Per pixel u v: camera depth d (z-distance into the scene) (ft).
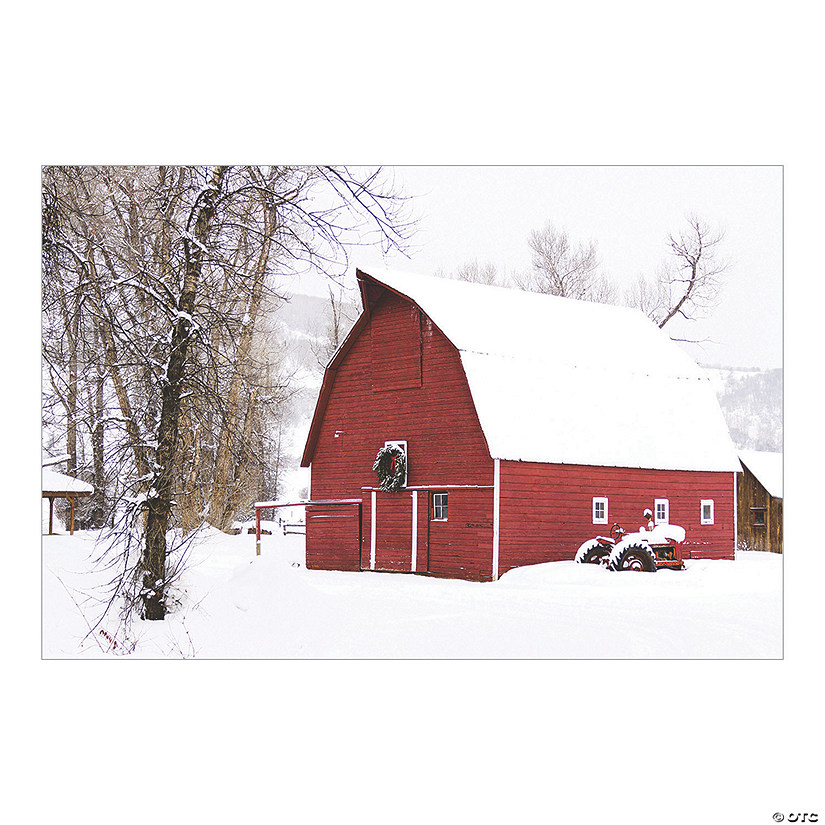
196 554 118.93
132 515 60.80
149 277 61.41
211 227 61.77
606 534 101.50
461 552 96.68
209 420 71.36
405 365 104.83
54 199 63.82
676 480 108.06
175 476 62.90
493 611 70.23
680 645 59.41
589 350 111.96
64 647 56.90
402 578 96.89
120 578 60.70
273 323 129.18
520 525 95.30
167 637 58.34
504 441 94.84
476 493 95.91
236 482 154.71
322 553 111.55
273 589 64.03
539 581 90.38
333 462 111.65
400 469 102.99
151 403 64.54
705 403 115.96
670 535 98.58
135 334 64.28
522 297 118.42
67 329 64.23
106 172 70.18
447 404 100.07
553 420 100.42
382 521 105.29
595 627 64.39
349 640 59.21
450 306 104.99
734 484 113.19
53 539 102.68
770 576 96.07
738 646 59.00
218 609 62.75
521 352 103.76
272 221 60.23
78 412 71.26
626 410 107.65
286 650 57.21
